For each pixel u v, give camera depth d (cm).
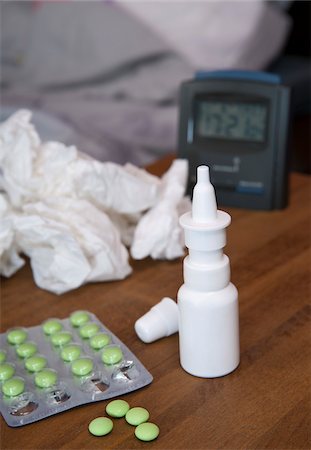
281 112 91
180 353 61
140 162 155
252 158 93
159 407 56
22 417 55
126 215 83
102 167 76
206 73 96
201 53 172
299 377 59
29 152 78
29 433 54
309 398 57
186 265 57
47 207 76
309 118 184
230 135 95
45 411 56
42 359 61
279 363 62
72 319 68
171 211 79
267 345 64
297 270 78
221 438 53
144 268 80
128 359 61
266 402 56
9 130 81
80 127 161
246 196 95
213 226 55
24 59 184
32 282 79
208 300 57
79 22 179
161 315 65
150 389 59
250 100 92
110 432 54
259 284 75
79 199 78
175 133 161
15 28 185
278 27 175
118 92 174
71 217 76
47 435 54
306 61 189
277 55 180
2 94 179
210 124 95
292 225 90
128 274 78
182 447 52
